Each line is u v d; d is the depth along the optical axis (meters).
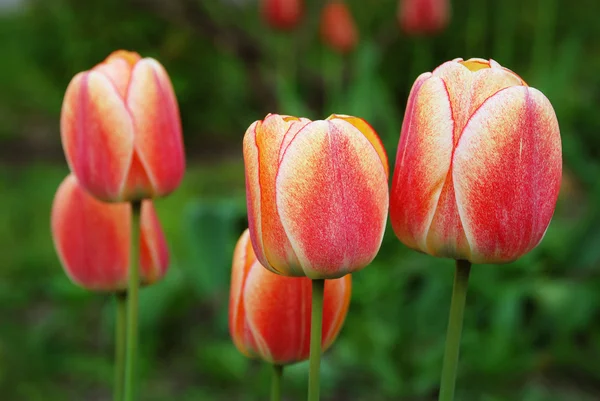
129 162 0.67
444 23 2.29
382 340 1.58
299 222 0.56
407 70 3.21
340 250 0.56
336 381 1.57
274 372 0.64
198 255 1.71
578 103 2.71
